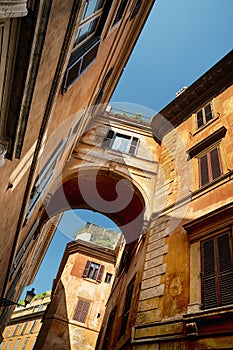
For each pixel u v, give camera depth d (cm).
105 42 776
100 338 1308
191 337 543
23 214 671
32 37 278
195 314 556
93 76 849
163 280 741
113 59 1115
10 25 254
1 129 338
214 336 506
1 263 705
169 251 802
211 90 1194
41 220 1357
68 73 515
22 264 1253
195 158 1020
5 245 649
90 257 2125
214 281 596
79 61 555
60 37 378
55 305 1880
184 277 677
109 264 2119
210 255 652
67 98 650
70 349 1698
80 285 1989
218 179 807
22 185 545
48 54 353
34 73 314
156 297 720
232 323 486
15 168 424
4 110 323
